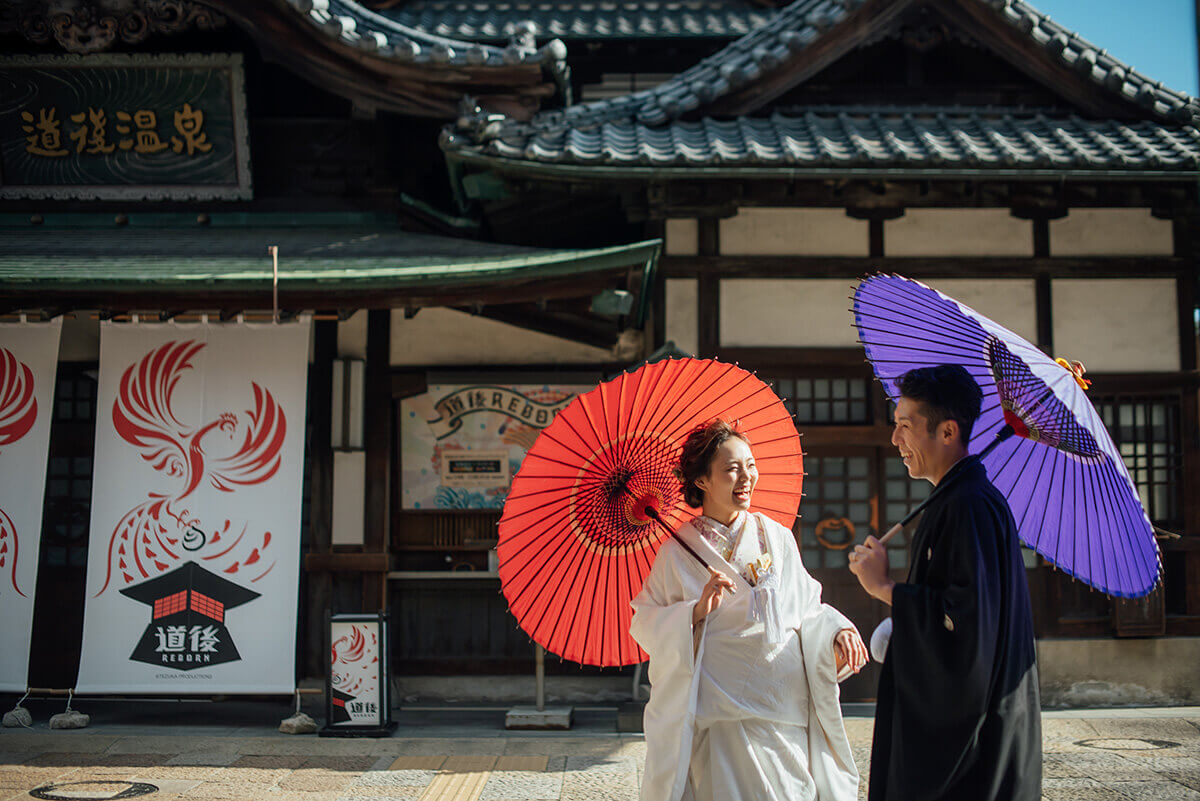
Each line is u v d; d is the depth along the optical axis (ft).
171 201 28.14
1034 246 25.80
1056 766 18.34
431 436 25.95
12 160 27.45
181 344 22.24
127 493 21.83
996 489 8.68
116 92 26.73
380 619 21.34
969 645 7.81
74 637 25.99
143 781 17.39
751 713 9.30
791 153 23.62
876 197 25.39
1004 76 27.43
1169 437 25.80
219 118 27.17
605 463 9.98
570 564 10.16
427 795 16.53
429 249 25.11
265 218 28.25
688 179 24.49
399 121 28.25
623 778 17.62
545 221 30.48
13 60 25.99
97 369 26.32
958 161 23.40
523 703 25.54
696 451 9.89
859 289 10.27
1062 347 25.63
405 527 26.08
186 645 21.44
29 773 17.93
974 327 9.37
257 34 25.13
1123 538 9.04
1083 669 24.88
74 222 28.02
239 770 18.19
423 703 25.49
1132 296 25.81
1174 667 24.95
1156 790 16.58
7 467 21.91
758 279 25.48
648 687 24.85
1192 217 25.94
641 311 24.36
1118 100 26.58
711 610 9.25
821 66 26.55
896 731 8.22
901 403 9.09
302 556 25.44
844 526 25.38
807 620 9.81
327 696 21.11
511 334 26.37
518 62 24.20
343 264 23.09
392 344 26.20
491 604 25.88
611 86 35.29
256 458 21.91
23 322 22.22
